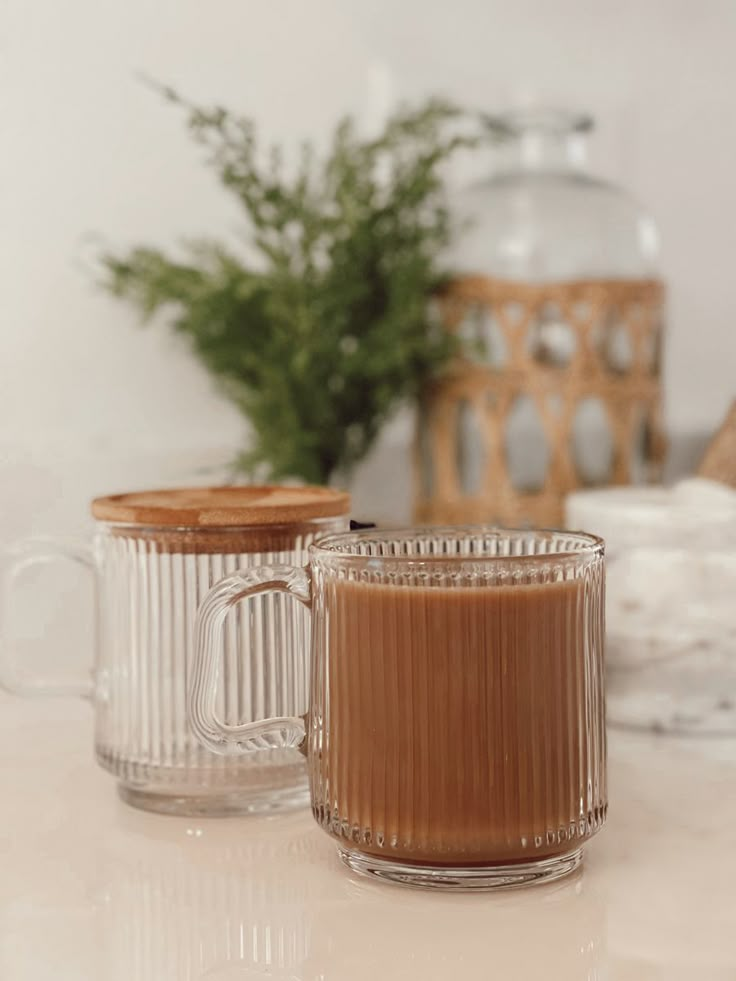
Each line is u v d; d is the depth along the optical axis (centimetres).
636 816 62
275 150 109
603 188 115
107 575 60
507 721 49
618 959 45
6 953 46
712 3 142
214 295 109
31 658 87
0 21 109
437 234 112
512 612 49
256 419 113
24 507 98
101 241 114
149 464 108
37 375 113
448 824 49
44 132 112
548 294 109
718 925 48
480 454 113
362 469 124
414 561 49
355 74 125
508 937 47
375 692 50
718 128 144
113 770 61
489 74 131
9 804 63
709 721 79
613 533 82
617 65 138
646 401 114
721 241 146
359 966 45
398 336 108
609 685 83
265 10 120
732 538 80
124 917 49
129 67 115
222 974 44
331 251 110
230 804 61
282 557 59
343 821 51
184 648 58
